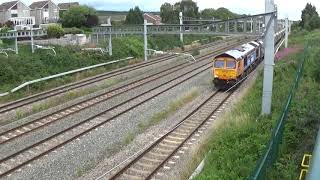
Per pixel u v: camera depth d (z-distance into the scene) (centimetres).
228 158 1491
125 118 2264
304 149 1461
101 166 1590
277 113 2042
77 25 7450
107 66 4428
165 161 1612
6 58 3672
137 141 1880
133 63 4822
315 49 4559
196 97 2844
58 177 1491
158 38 6606
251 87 2973
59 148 1770
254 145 1572
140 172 1523
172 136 1947
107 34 5319
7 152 1731
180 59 5122
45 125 2105
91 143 1844
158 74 3866
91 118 2219
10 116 2344
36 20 9912
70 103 2652
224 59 3073
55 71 3809
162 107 2536
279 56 4688
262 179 1191
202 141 1834
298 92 2422
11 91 2892
